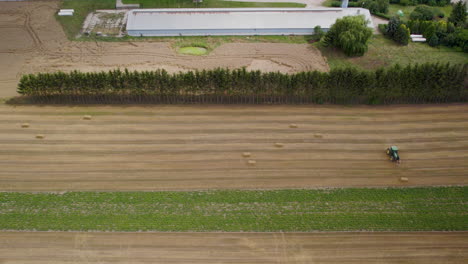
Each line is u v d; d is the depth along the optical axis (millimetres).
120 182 60406
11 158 63906
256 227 54250
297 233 53656
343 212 56438
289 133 69500
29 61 86438
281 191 59438
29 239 52438
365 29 88312
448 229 54344
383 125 71500
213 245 52125
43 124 70625
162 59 87812
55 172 61750
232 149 66312
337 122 72000
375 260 50594
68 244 51906
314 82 74375
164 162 63781
